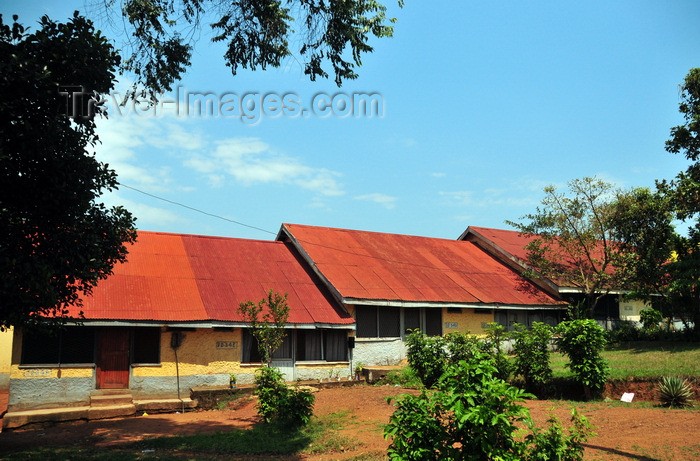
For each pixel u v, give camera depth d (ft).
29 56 28.71
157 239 70.18
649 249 72.18
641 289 73.82
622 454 28.50
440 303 72.38
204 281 63.10
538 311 85.76
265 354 47.37
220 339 58.59
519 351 50.01
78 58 30.17
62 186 29.91
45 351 50.93
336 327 63.57
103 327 53.57
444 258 89.15
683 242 68.69
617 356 61.41
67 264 31.42
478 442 19.86
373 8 36.19
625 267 77.97
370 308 69.87
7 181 28.76
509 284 85.35
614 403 43.37
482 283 82.79
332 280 67.97
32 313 31.35
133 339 54.65
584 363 45.88
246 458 33.96
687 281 62.85
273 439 38.55
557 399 47.83
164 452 35.47
